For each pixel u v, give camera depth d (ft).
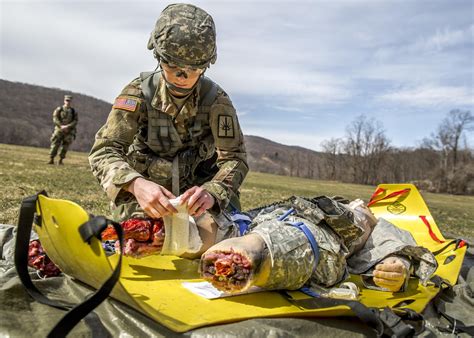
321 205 9.26
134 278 8.69
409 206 14.03
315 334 7.13
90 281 7.69
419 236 13.35
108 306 7.27
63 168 51.52
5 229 10.91
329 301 7.61
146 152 10.64
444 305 9.40
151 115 10.15
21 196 22.65
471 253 13.89
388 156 224.74
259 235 8.02
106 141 9.64
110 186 8.82
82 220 6.28
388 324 7.04
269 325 7.01
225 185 9.47
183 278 8.93
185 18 9.20
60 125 57.41
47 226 7.22
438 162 212.64
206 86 10.44
